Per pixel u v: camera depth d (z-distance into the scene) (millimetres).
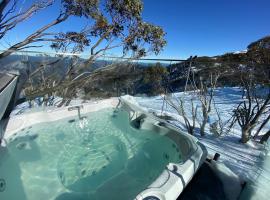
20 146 2805
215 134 4605
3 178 2324
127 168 2893
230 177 2363
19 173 2555
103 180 2705
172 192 1829
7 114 2070
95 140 3408
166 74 5676
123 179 2709
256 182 1886
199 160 2230
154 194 1743
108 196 2475
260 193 1784
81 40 6137
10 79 1990
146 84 6840
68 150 3139
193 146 2443
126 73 6305
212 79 5004
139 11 6258
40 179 2621
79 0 5695
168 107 7098
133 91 7211
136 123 3436
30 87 5172
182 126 4930
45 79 5766
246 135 4184
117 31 6516
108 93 6863
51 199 2439
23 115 3041
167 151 2838
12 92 1982
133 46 6637
